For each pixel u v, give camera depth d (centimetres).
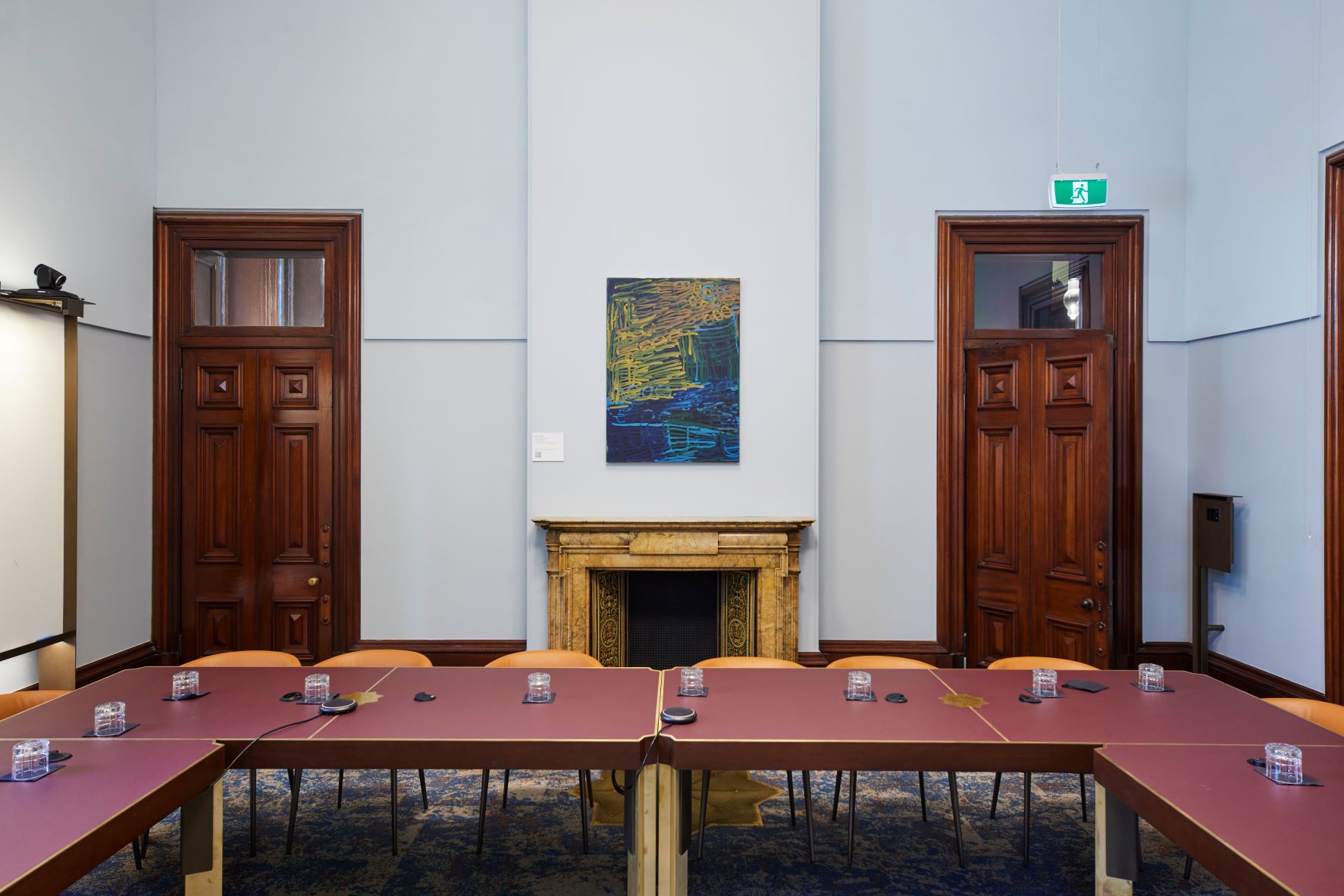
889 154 509
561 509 480
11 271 392
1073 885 283
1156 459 509
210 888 237
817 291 482
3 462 375
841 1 509
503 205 509
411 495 509
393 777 304
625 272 480
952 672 318
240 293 512
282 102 506
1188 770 214
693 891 279
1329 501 403
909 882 285
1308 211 413
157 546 502
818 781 375
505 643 508
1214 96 482
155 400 502
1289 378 429
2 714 287
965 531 514
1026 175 509
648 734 241
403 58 508
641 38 482
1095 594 462
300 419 510
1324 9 402
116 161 466
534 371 479
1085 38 508
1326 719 280
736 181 481
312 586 511
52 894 165
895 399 511
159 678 305
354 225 506
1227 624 479
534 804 346
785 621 470
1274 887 156
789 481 482
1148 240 508
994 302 514
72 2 430
